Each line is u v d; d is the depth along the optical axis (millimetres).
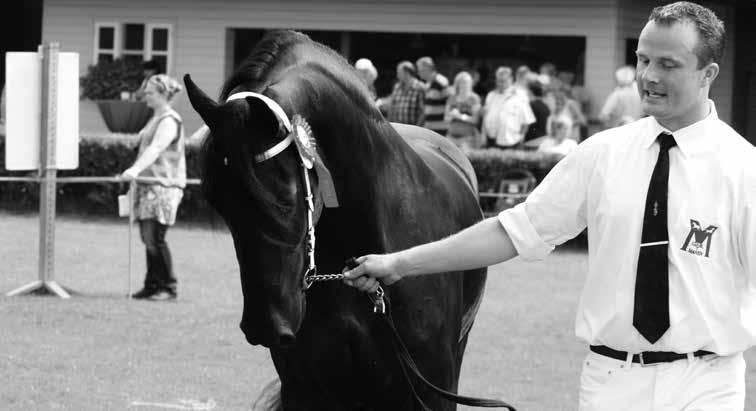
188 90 5824
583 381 5863
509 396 11898
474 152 25219
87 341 13781
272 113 5820
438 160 8289
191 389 11719
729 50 32688
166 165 16609
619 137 5742
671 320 5535
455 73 33219
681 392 5562
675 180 5582
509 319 16219
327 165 6508
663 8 5582
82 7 33438
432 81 28172
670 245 5555
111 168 26422
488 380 12586
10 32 38969
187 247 21812
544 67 28344
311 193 6070
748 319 5602
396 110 27062
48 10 33688
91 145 26453
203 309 16062
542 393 12062
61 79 16766
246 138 5777
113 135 26766
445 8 31031
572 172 5816
